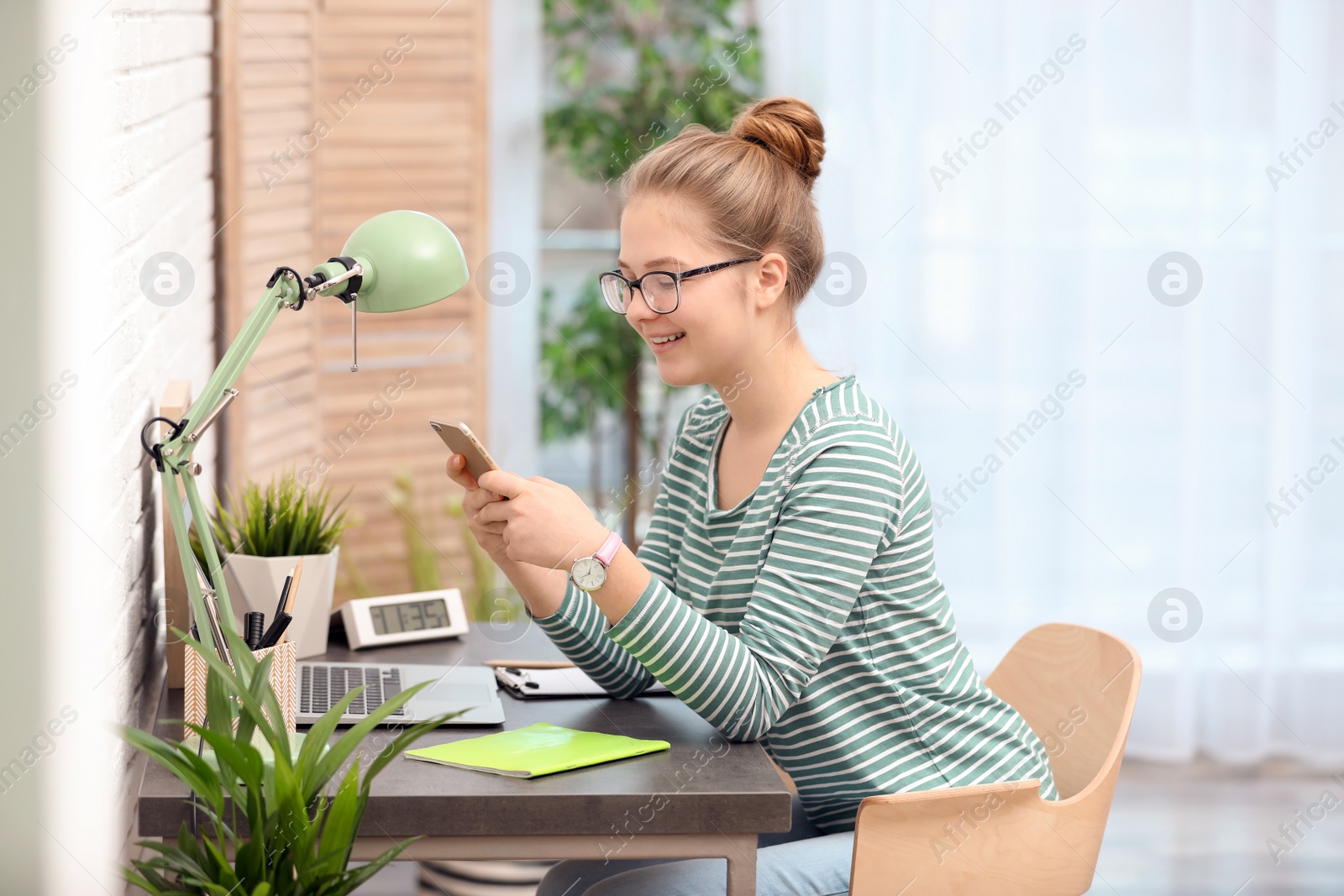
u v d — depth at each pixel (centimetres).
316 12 274
